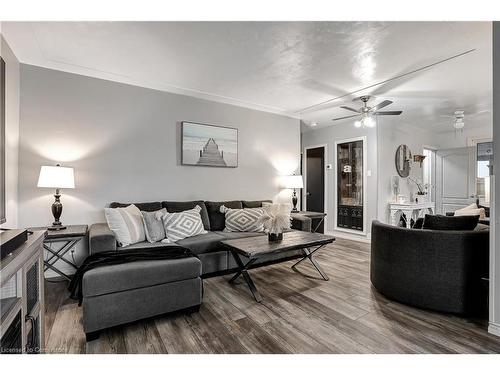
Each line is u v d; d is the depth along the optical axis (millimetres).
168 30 2279
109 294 1854
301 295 2568
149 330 1929
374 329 1956
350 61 2836
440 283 2182
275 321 2070
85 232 2670
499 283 1870
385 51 2609
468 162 6051
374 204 5117
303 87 3605
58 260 2982
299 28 2232
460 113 4613
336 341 1799
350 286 2795
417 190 5934
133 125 3492
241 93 3855
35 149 2904
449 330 1942
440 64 2883
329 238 3029
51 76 2994
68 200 3084
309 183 6664
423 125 5855
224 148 4230
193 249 2938
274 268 3410
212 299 2477
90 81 3217
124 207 3057
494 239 1905
